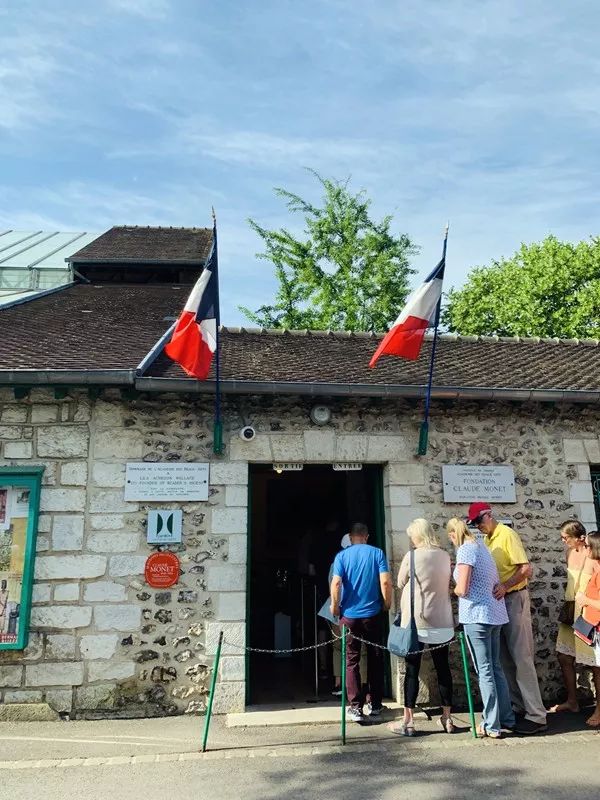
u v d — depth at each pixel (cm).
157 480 617
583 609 535
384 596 547
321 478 996
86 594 586
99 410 625
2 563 584
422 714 574
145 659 580
